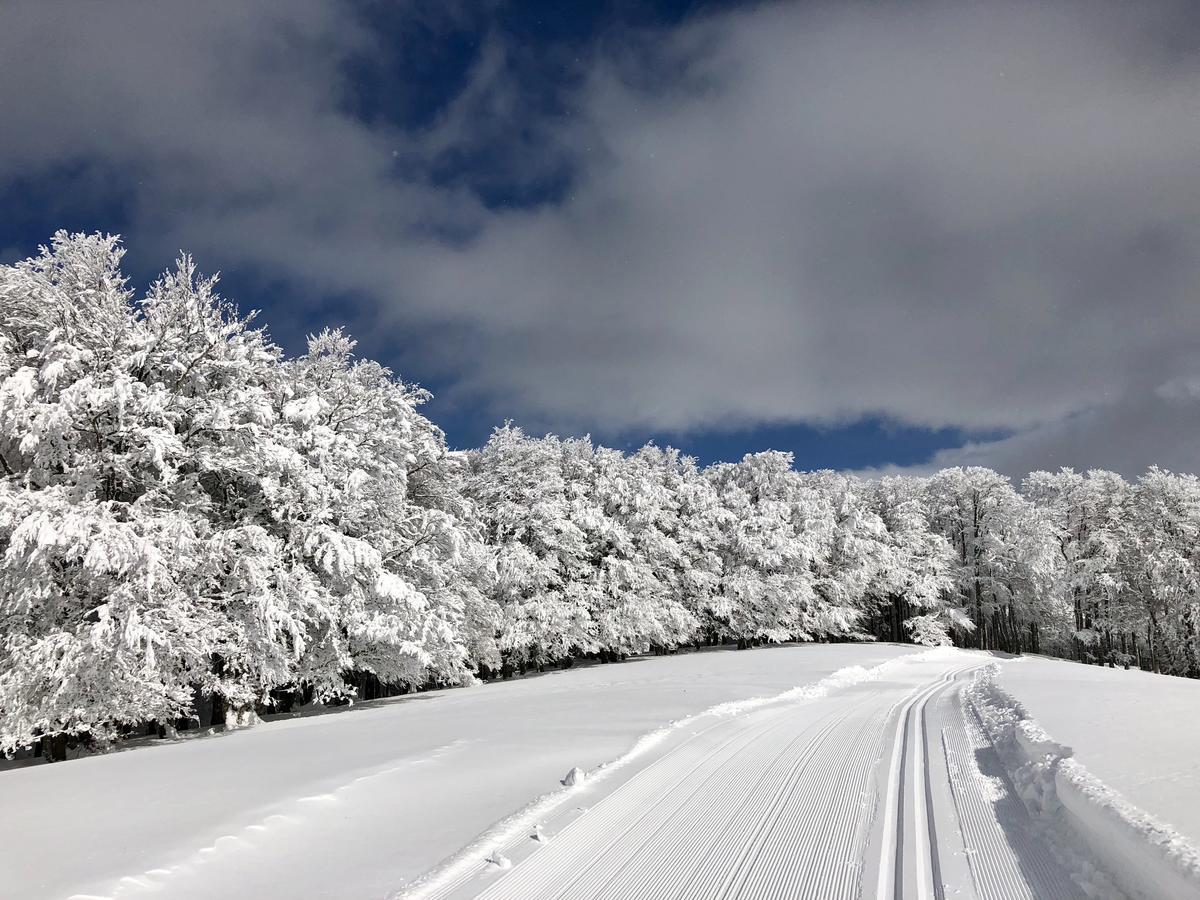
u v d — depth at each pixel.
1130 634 51.47
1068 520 56.84
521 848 6.11
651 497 43.22
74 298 18.81
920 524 53.34
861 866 5.52
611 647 39.19
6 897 5.17
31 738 15.09
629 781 8.23
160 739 18.84
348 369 27.19
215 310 21.11
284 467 19.94
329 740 12.34
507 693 22.66
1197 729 9.45
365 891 5.29
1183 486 49.22
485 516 36.66
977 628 54.16
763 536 46.53
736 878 5.37
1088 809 5.61
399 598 21.44
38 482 16.95
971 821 6.57
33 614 16.36
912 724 12.71
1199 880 3.77
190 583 18.23
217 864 5.87
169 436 17.09
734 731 11.98
